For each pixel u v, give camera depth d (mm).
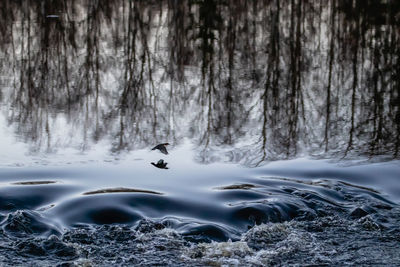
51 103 18953
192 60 25375
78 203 9867
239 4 36656
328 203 10430
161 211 9812
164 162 12586
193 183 11172
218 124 16594
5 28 30594
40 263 7965
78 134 14977
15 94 19406
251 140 14922
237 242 8734
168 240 8750
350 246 8820
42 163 12195
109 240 8703
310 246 8781
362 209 10094
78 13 34656
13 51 25734
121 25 32781
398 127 16531
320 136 15477
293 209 10062
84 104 19078
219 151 13773
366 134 15742
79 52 27641
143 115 17672
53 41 29234
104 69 24672
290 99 19922
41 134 14734
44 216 9359
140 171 11852
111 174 11570
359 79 23406
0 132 14719
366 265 8227
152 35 30703
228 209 9930
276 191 10867
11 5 35156
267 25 32844
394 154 13742
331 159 13273
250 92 20641
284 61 25984
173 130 15891
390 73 24297
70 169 11805
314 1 38938
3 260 7938
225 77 22562
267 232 9148
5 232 8773
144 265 8047
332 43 27250
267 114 17812
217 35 29953
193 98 19812
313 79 23219
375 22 33312
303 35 31016
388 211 10211
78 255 8242
